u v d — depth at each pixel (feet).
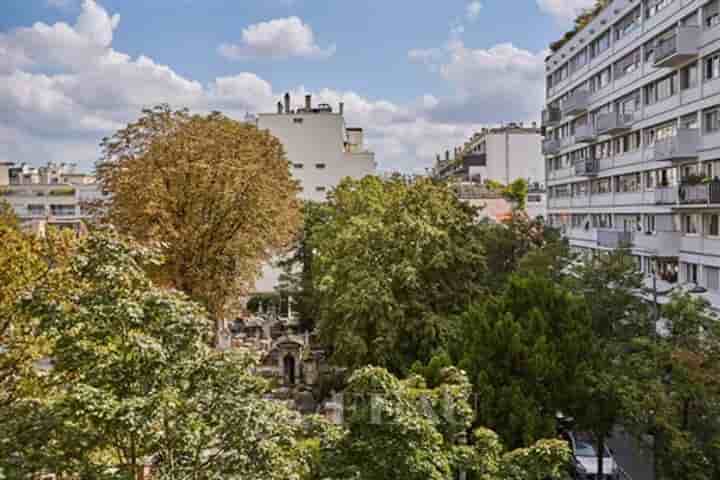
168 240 88.43
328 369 98.68
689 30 98.94
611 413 62.54
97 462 31.07
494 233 122.83
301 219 130.52
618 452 82.07
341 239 94.27
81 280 33.63
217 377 32.19
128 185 89.45
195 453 31.30
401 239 91.20
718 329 58.70
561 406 62.75
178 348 32.07
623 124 130.52
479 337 65.87
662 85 114.83
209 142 94.07
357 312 83.97
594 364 64.08
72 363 30.89
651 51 117.91
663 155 105.60
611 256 84.53
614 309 77.66
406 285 85.66
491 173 296.10
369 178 133.69
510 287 74.38
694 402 55.93
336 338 86.89
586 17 164.35
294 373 111.14
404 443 35.42
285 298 161.48
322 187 245.45
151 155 92.73
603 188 149.69
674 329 63.00
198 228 93.25
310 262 153.58
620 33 134.62
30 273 42.29
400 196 100.83
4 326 40.98
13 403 35.09
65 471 29.55
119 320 30.83
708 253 97.35
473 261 94.07
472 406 58.54
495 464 40.93
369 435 36.06
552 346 63.72
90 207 101.40
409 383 43.68
